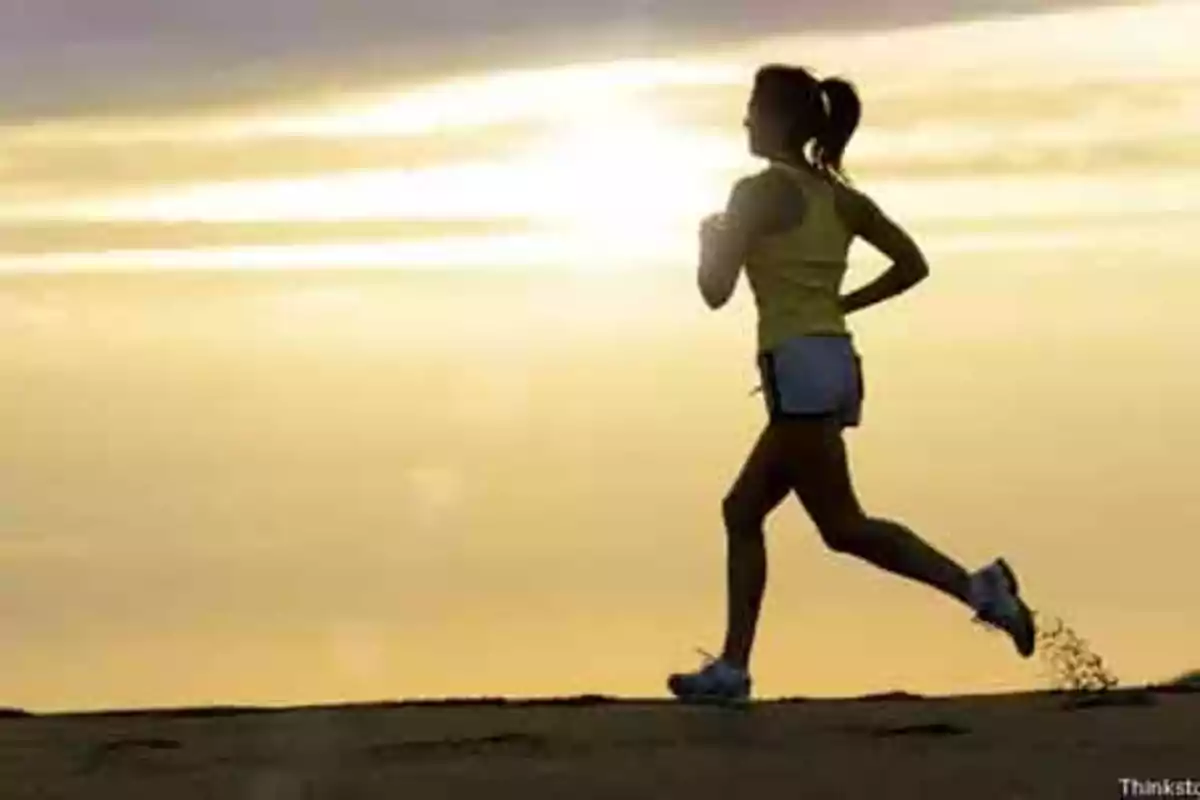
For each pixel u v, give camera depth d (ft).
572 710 52.80
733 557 54.39
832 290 54.03
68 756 48.14
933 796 43.80
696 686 53.78
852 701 53.78
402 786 44.83
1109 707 52.65
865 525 54.03
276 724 51.88
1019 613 54.08
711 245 53.83
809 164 54.39
